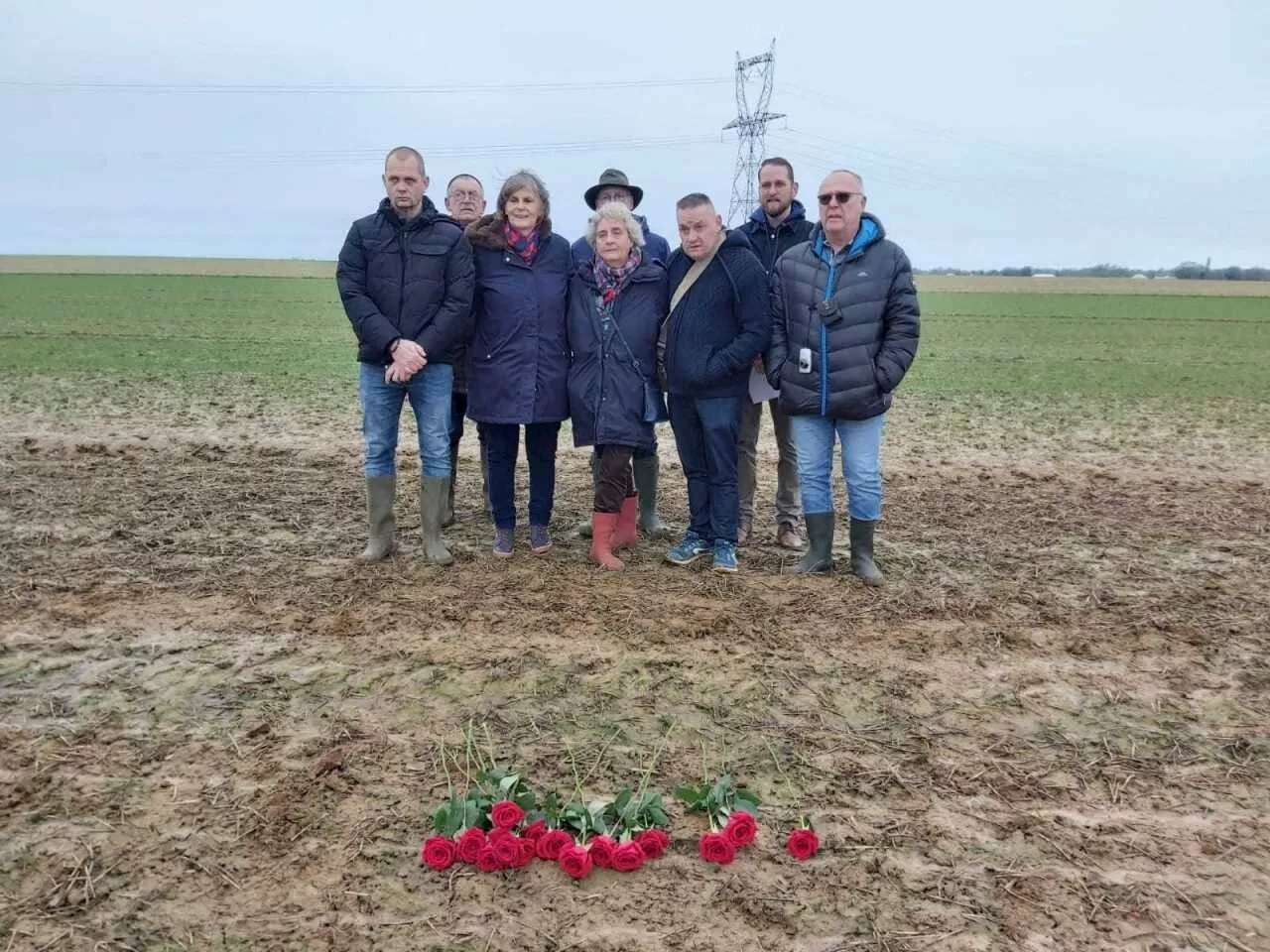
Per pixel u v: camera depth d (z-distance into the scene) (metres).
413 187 5.43
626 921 2.89
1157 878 3.15
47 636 4.85
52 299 37.31
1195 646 5.05
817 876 3.12
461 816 3.23
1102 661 4.85
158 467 8.79
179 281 56.12
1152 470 9.95
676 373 5.74
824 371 5.57
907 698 4.40
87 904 2.92
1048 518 7.71
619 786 3.62
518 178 5.64
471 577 5.79
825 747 3.96
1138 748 4.02
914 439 11.69
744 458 6.66
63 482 8.06
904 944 2.82
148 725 4.00
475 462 9.44
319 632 4.95
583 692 4.37
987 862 3.22
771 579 5.91
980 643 5.02
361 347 5.72
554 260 5.80
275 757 3.76
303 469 8.86
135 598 5.36
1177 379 19.25
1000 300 56.03
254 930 2.83
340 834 3.28
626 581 5.79
